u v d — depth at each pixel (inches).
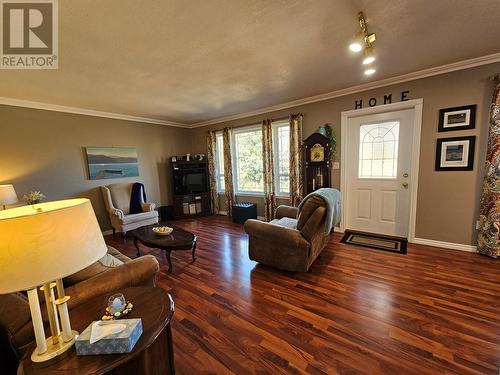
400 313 70.6
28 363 32.1
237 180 204.8
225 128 196.2
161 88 119.7
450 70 105.7
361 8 62.9
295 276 95.8
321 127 145.3
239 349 59.9
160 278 98.4
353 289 84.4
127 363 35.8
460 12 65.9
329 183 144.1
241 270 103.3
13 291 26.3
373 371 52.2
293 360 56.0
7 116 125.8
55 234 29.0
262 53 86.3
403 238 130.4
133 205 167.9
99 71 95.7
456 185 110.7
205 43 77.9
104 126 166.6
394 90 121.0
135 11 60.2
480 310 70.3
